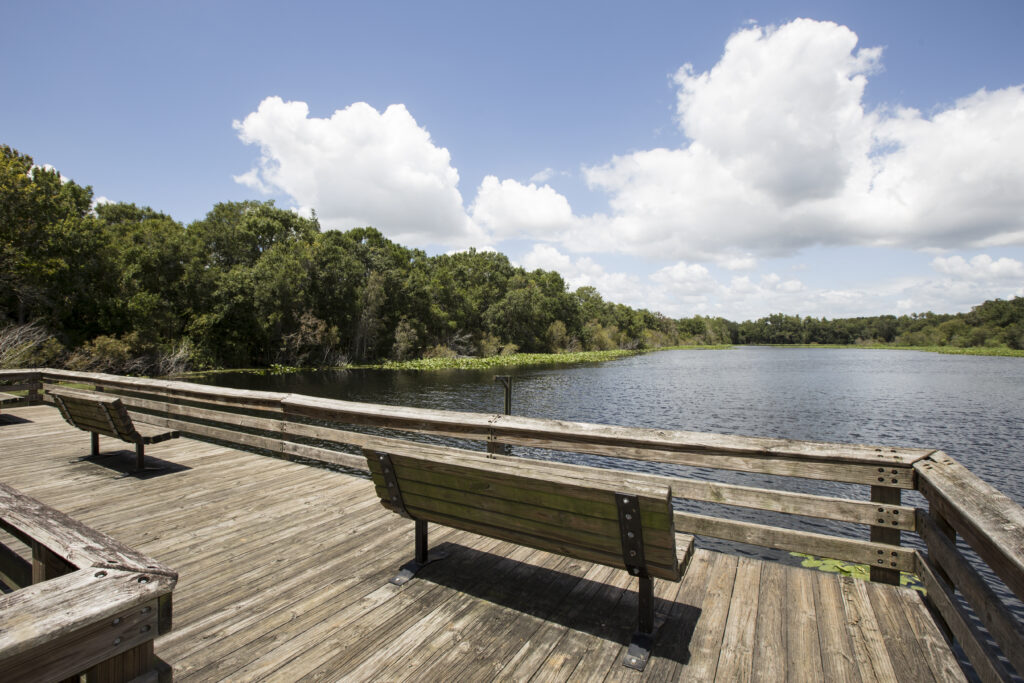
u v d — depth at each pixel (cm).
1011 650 157
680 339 16250
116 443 661
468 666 225
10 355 2489
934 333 14325
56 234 2919
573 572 312
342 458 484
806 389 3362
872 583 290
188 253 4166
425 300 5838
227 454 597
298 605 276
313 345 4809
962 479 228
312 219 6581
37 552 148
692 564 318
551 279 8662
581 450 353
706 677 217
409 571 306
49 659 97
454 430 407
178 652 235
